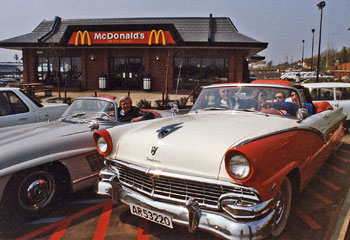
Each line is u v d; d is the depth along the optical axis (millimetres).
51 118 5910
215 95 4020
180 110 4297
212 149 2426
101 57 18172
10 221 3180
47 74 18547
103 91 17766
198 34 17500
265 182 2229
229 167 2219
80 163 3643
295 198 2994
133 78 18422
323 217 3311
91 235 2986
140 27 16594
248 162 2152
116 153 3033
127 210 3555
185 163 2480
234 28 17859
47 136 3621
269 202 2236
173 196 2562
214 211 2338
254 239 2135
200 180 2352
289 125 2984
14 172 3035
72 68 18531
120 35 16781
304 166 2969
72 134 3734
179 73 16594
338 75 29672
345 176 4652
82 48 17984
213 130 2750
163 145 2660
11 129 4320
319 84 8016
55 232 3057
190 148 2512
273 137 2539
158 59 17562
